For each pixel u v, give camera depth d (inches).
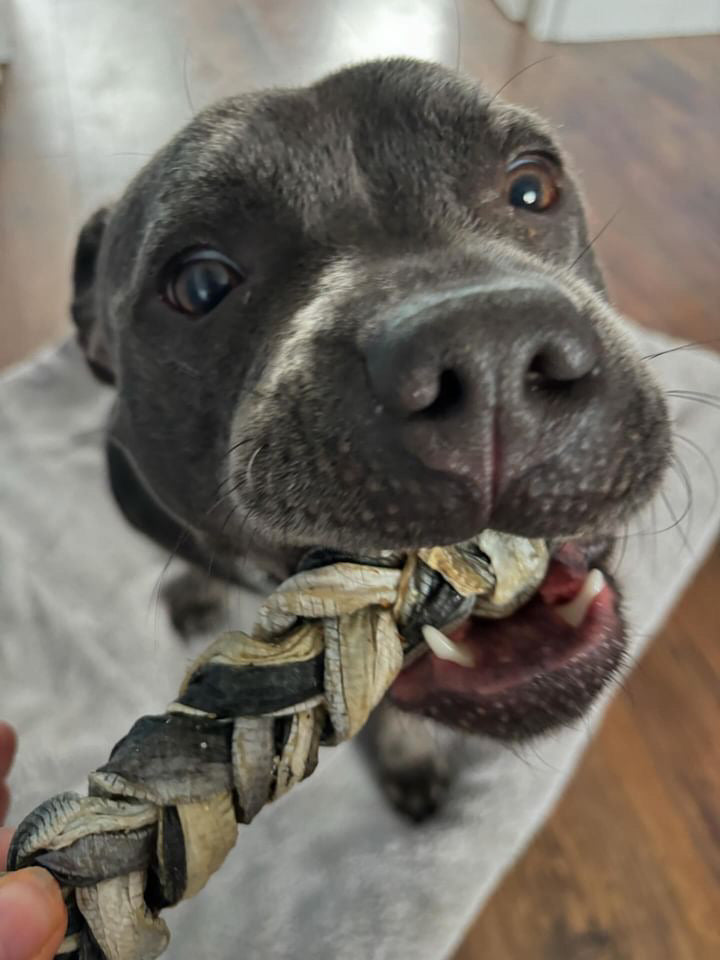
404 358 5.8
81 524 16.2
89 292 12.8
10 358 20.4
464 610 7.4
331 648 6.9
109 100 28.5
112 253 10.8
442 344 5.6
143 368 9.9
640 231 23.6
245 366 8.8
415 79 8.9
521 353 5.7
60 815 6.0
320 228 8.3
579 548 8.8
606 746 14.0
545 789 12.5
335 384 6.6
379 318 6.6
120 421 11.7
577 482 6.4
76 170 25.9
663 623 15.4
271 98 9.0
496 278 6.6
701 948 12.3
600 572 8.2
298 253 8.4
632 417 6.8
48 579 15.5
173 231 8.8
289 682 6.7
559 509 6.5
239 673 6.6
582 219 10.4
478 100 9.0
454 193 8.6
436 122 8.8
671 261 22.5
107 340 11.9
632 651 10.5
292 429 6.9
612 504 6.7
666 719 14.3
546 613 8.2
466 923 11.6
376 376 6.1
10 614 14.9
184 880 6.3
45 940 5.7
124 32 31.6
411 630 7.4
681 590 15.1
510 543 7.8
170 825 6.2
